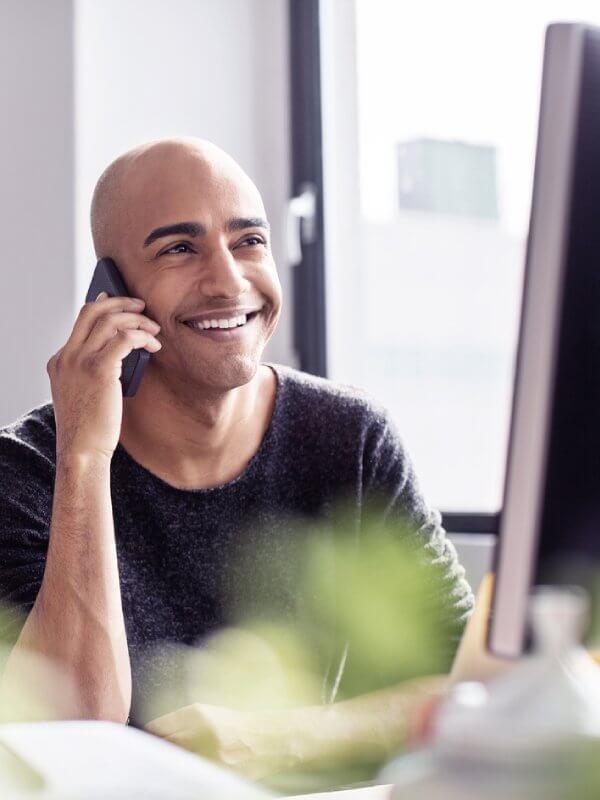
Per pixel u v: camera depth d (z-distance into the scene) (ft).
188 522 4.97
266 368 5.43
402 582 5.17
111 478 4.98
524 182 8.08
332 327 9.39
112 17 8.85
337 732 4.36
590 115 2.17
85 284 8.57
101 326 4.70
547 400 2.17
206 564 4.98
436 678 4.82
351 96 9.28
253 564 5.04
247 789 2.24
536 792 2.06
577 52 2.16
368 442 5.35
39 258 8.54
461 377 8.59
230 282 4.83
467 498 8.55
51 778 2.17
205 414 4.93
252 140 9.52
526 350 2.19
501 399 8.36
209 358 4.84
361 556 5.27
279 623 5.05
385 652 5.10
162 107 9.08
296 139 9.53
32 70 8.59
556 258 2.15
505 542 2.22
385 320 9.07
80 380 4.63
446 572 5.16
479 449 8.48
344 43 9.32
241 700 4.93
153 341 4.73
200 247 4.88
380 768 4.41
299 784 4.26
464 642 3.25
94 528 4.47
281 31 9.62
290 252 9.47
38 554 4.75
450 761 2.14
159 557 4.93
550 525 2.21
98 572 4.43
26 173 8.58
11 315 8.55
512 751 2.09
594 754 2.09
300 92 9.51
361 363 9.23
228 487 5.05
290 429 5.26
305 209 9.38
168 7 9.12
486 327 8.41
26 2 8.61
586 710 2.15
